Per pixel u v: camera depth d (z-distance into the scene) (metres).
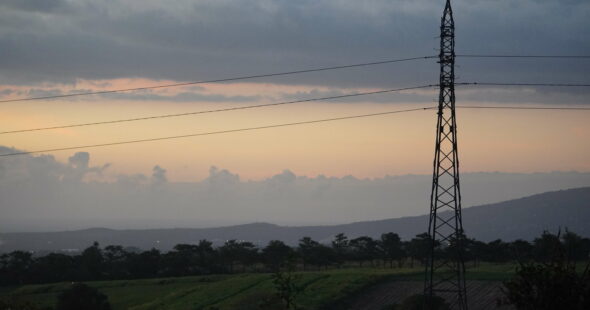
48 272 149.25
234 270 168.50
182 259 162.12
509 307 79.88
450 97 54.88
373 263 184.00
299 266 176.75
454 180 54.62
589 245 111.88
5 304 57.59
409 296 87.81
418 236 180.50
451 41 55.38
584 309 33.19
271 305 68.56
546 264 35.16
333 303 92.94
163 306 104.19
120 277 152.88
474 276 107.56
